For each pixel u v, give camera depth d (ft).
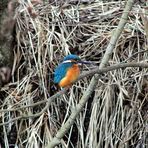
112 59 26.91
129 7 18.31
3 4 26.05
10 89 26.78
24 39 27.50
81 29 28.53
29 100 26.13
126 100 26.12
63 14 29.09
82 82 26.45
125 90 25.95
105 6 29.94
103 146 25.67
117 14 29.19
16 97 26.30
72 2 30.45
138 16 28.89
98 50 27.50
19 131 25.84
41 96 26.50
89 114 26.23
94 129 25.44
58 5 30.07
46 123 25.86
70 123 19.11
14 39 27.48
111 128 25.45
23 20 28.04
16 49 27.50
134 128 25.70
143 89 26.45
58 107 26.17
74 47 27.66
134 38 27.66
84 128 25.94
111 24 28.73
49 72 26.76
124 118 25.82
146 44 27.43
